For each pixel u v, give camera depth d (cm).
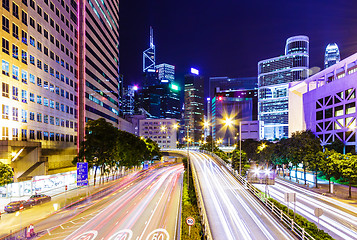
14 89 4466
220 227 2130
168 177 7306
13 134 4406
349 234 2345
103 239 2144
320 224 2642
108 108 10431
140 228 2439
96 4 8931
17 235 2216
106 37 10219
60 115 6188
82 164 3641
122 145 5891
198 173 5459
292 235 1948
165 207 3344
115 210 3169
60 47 6253
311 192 4512
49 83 5684
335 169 4078
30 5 5009
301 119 11431
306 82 10631
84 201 3747
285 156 6366
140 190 4831
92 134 4894
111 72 10944
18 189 4156
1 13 4162
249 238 1886
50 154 5662
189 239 1847
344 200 3816
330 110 8331
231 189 3806
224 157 9138
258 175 4112
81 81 7575
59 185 5178
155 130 19375
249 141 12762
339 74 9425
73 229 2405
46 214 2967
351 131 7156
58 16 6178
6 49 4275
